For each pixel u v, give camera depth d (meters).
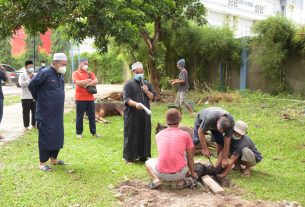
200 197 5.12
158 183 5.41
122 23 10.96
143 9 12.94
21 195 5.19
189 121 11.06
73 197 5.11
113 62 32.47
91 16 11.07
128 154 6.70
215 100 15.59
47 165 6.30
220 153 5.97
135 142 6.67
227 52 18.42
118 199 5.06
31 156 7.15
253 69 17.83
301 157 7.25
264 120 11.27
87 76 8.80
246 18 38.12
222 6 35.53
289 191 5.38
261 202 4.94
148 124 6.74
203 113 5.87
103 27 11.10
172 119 5.44
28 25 10.73
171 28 17.83
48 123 6.10
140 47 17.64
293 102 14.43
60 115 6.22
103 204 4.89
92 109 8.92
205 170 5.84
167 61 20.39
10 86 29.25
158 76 16.92
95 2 10.91
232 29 18.94
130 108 6.66
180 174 5.34
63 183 5.64
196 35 18.75
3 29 10.80
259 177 6.00
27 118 9.89
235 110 13.13
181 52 19.50
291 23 16.03
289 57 16.31
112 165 6.59
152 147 8.00
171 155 5.29
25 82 9.67
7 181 5.73
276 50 16.14
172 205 4.81
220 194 5.21
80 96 8.73
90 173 6.12
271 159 7.10
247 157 5.80
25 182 5.70
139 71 6.73
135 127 6.66
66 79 35.53
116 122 11.13
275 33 15.77
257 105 14.23
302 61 15.94
